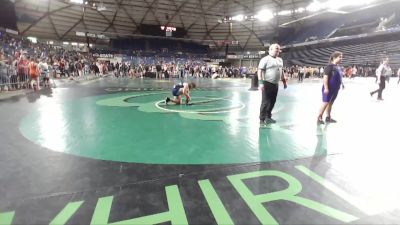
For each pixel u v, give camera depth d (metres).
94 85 18.84
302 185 3.17
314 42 46.75
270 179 3.33
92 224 2.37
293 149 4.55
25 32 40.75
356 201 2.81
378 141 5.04
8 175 3.38
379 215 2.56
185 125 6.35
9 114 7.36
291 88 18.48
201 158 4.08
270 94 6.36
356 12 42.81
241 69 38.44
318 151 4.44
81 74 31.11
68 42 47.84
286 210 2.63
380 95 11.45
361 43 41.94
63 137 5.17
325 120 6.86
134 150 4.44
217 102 10.62
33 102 9.75
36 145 4.64
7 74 13.06
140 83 22.14
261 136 5.39
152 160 3.98
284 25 48.78
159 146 4.68
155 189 3.04
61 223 2.38
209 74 38.69
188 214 2.54
